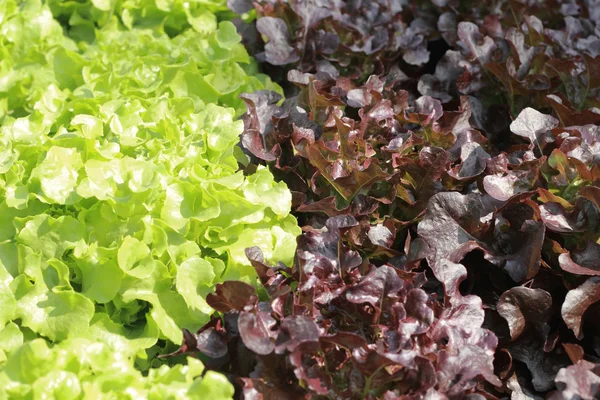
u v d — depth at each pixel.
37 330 0.97
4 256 1.01
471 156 1.10
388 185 1.09
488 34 1.31
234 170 1.09
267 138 1.14
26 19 1.27
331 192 1.11
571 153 1.07
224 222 1.04
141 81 1.20
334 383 0.94
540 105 1.23
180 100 1.14
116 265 0.99
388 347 0.92
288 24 1.28
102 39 1.31
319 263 0.98
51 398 0.87
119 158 1.04
